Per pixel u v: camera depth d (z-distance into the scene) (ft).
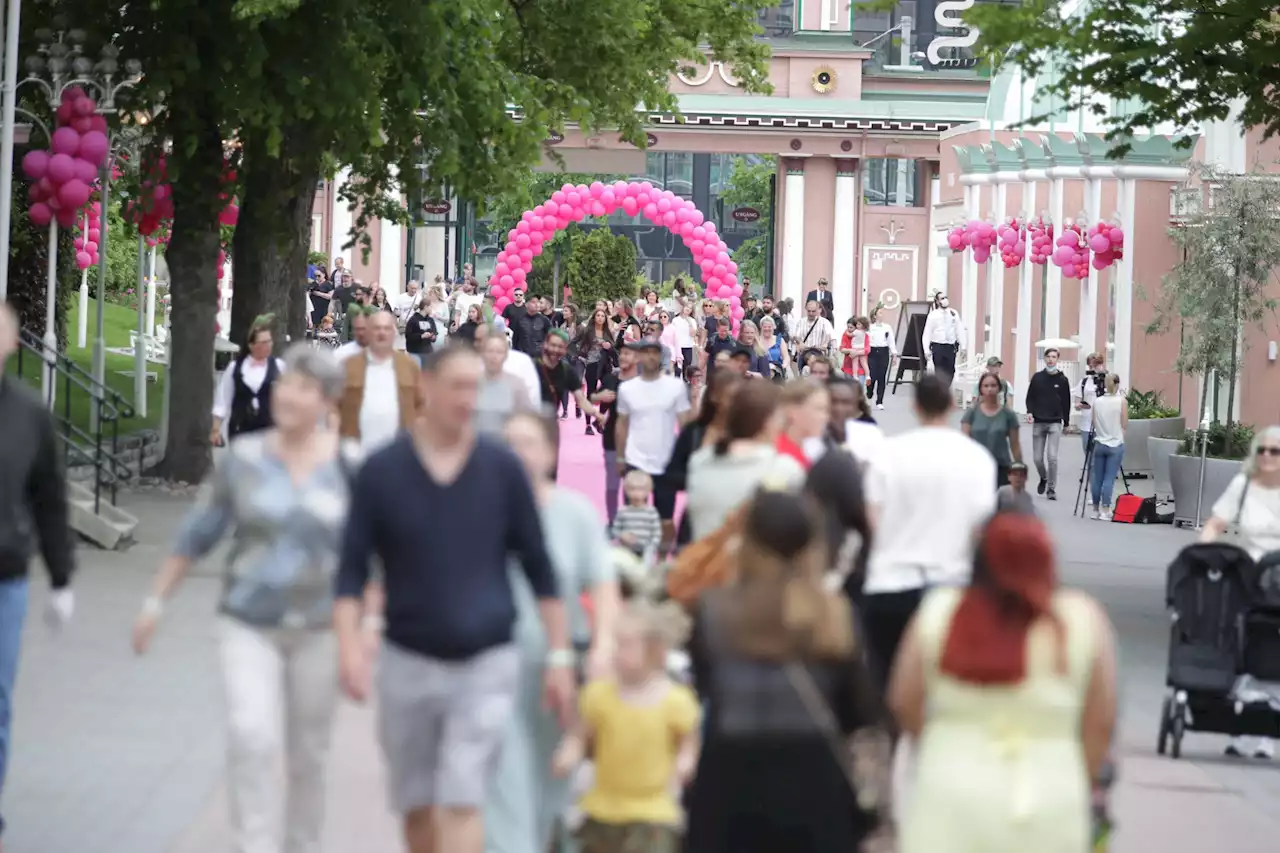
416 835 43.93
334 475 47.14
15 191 181.06
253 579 46.62
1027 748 35.55
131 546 112.57
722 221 580.71
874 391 281.95
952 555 59.36
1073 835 35.37
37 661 79.30
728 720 38.40
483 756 42.27
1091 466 164.04
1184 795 64.23
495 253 528.63
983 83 453.99
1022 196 283.18
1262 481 73.72
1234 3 106.32
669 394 99.45
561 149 365.20
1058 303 258.57
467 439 42.68
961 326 288.30
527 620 47.09
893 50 465.88
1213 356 169.27
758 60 201.36
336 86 132.57
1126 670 90.84
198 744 65.51
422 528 42.14
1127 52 106.42
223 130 142.61
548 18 174.19
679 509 131.23
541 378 120.37
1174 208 234.17
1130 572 127.75
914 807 35.86
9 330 49.32
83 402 172.65
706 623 38.99
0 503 49.14
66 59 133.49
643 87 185.47
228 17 132.16
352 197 158.71
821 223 406.82
